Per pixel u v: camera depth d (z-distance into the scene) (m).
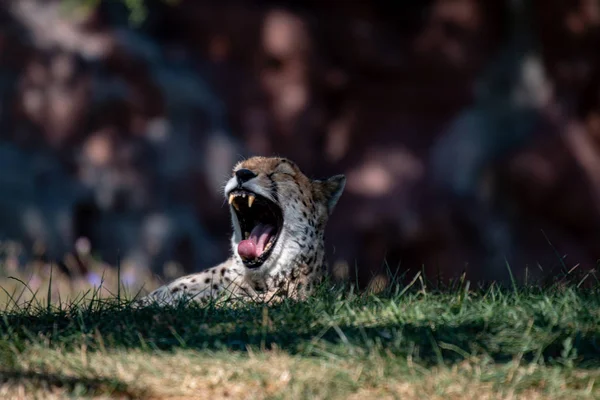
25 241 28.92
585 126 37.28
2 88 30.22
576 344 6.84
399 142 36.62
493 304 7.86
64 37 31.64
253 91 35.25
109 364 6.78
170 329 7.52
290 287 10.16
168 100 32.66
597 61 37.00
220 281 10.22
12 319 8.10
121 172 30.95
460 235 35.50
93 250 30.38
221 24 35.16
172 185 32.00
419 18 37.84
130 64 32.25
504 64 37.28
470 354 6.79
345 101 36.88
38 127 30.34
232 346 7.16
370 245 35.34
